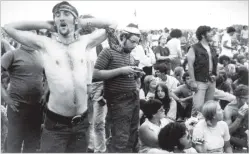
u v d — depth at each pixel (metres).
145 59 8.11
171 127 4.23
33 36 3.82
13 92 4.45
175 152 4.23
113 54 4.81
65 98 3.73
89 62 3.99
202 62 6.35
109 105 4.89
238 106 5.94
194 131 5.07
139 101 5.09
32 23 3.86
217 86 7.22
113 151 4.79
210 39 6.50
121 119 4.78
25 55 4.44
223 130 5.16
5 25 3.77
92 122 5.37
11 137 4.54
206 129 5.08
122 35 4.84
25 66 4.41
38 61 4.51
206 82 6.41
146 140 4.70
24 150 4.62
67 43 3.86
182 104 6.44
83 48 3.93
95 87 5.26
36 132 4.66
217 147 5.03
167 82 6.76
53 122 3.81
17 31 3.79
